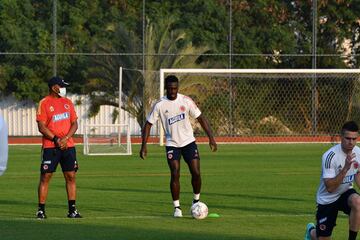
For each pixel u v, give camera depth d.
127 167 59.19
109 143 84.69
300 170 56.56
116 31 98.25
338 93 95.44
